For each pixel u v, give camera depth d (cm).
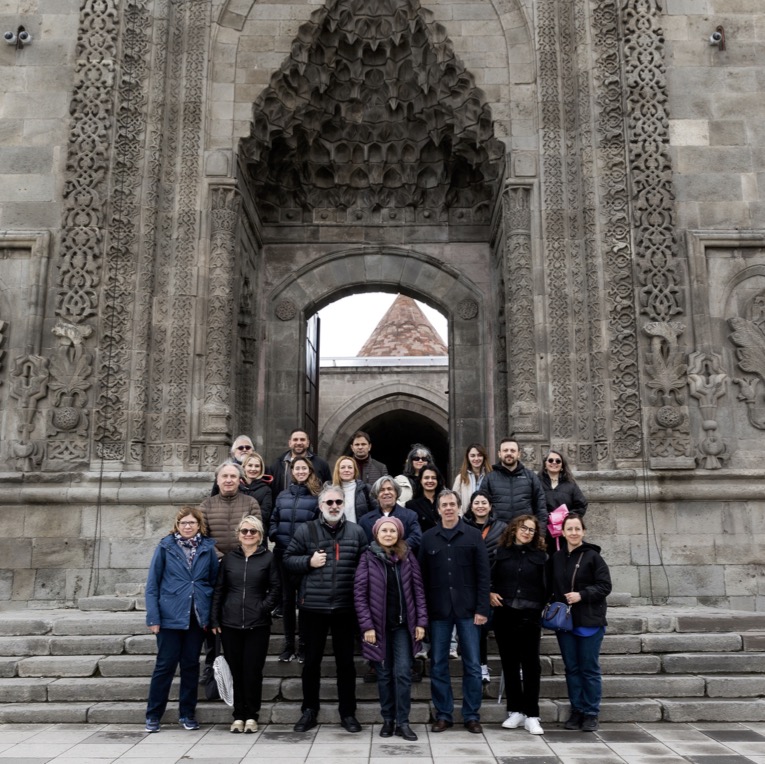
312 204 1516
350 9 1309
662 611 931
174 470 1088
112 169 1155
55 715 678
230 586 655
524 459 1102
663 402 1077
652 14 1195
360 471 811
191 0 1245
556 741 613
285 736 626
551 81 1215
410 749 586
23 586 1041
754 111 1177
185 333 1134
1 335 1112
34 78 1197
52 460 1070
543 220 1172
